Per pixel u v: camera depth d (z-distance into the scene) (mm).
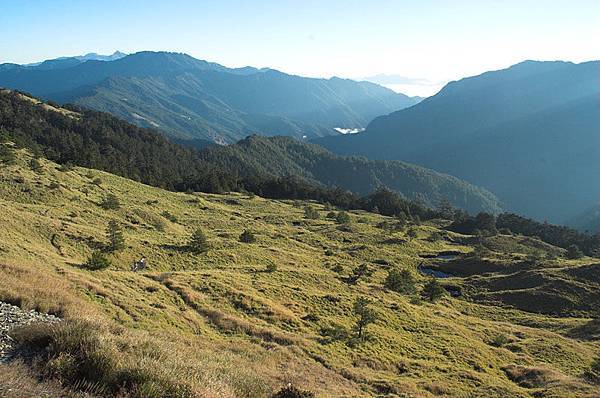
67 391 11172
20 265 32000
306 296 55375
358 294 65312
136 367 12844
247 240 98438
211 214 140625
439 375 38625
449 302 84625
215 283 50062
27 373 11539
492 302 88750
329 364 34188
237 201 189125
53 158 166875
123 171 191375
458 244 154750
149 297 38969
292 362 31438
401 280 82125
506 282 98125
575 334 65500
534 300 87062
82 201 97562
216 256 75000
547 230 191500
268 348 34406
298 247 108625
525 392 37156
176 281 47656
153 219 102750
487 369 43938
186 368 15008
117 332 17109
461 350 48438
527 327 68938
